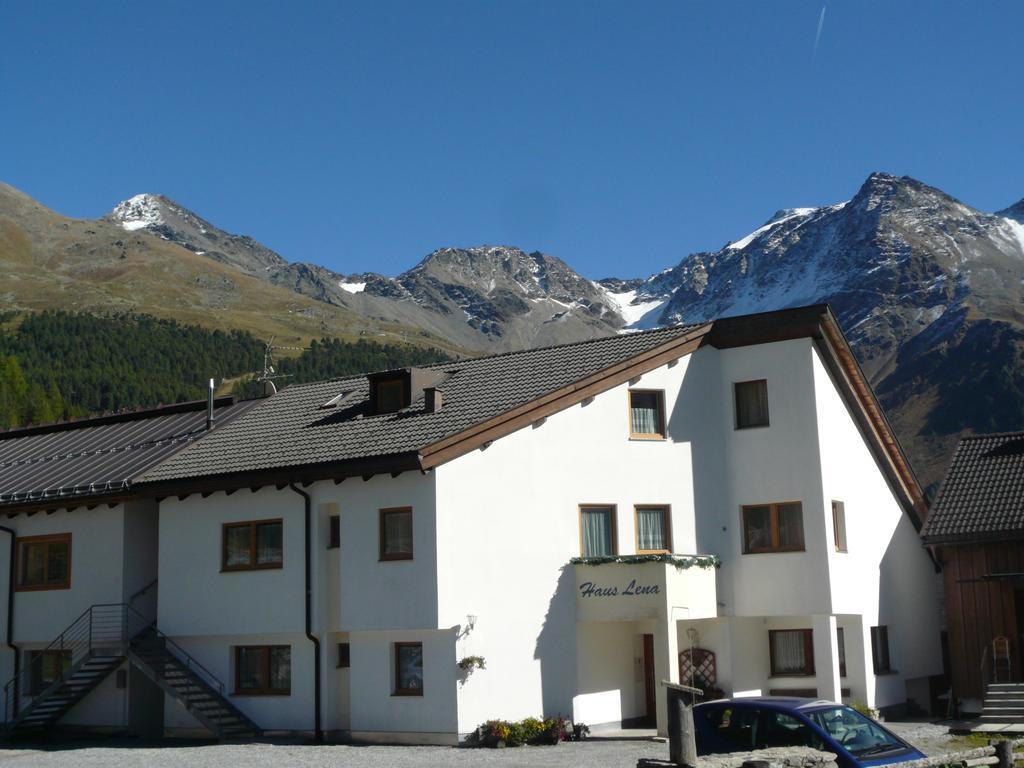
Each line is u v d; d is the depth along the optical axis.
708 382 32.62
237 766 23.02
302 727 29.14
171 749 27.27
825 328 32.00
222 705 30.08
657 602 28.31
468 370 33.88
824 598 30.55
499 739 26.62
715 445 32.31
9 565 34.66
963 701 33.53
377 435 29.61
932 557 38.38
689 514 31.38
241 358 185.38
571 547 29.47
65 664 33.66
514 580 28.34
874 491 35.03
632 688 30.41
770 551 31.45
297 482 29.39
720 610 31.25
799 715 17.12
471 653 27.38
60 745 29.98
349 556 28.52
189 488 31.05
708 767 15.01
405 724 27.73
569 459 29.81
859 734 17.12
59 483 34.47
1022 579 33.03
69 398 147.00
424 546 27.34
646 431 31.45
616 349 32.25
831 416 32.56
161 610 31.58
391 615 27.61
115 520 33.03
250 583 30.14
